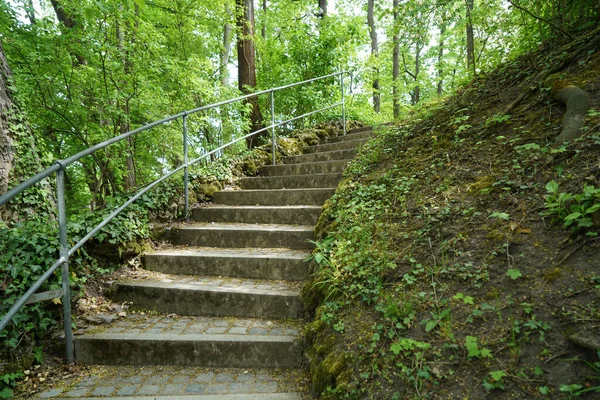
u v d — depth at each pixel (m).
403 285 2.11
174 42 7.30
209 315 2.77
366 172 3.85
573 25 4.00
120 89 5.15
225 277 3.17
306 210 3.80
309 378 2.12
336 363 1.85
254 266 3.13
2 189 3.04
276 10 11.60
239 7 7.80
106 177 5.50
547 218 2.05
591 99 2.69
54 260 2.60
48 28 4.52
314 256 2.72
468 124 3.44
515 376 1.45
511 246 2.00
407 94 16.62
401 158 3.75
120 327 2.56
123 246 3.23
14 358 2.25
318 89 8.00
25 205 3.16
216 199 4.56
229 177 5.02
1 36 4.39
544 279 1.75
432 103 5.26
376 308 2.01
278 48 8.39
